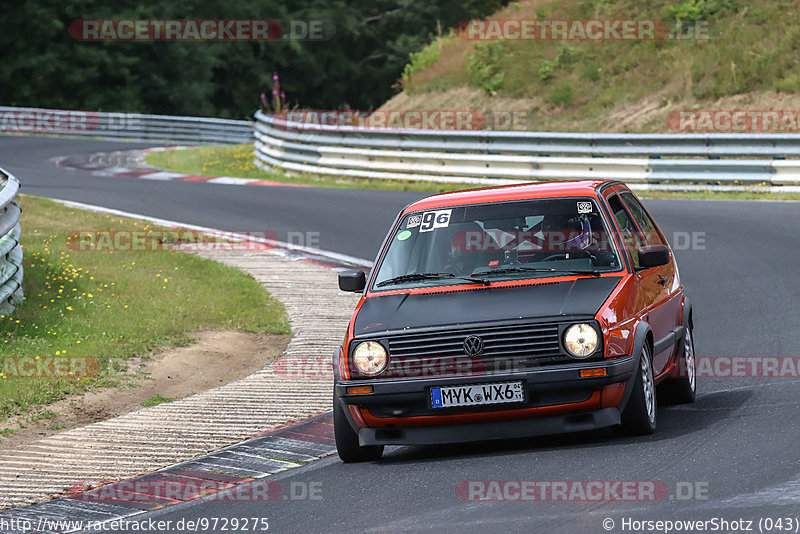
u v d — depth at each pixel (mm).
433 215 31203
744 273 51250
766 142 76188
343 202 83250
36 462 29969
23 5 196125
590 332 25812
